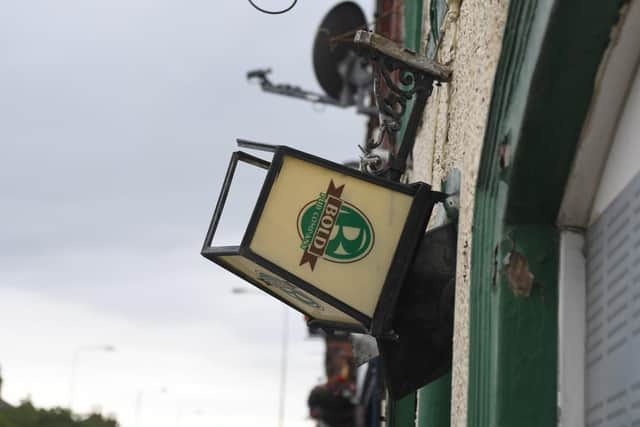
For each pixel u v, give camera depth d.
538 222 3.71
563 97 3.39
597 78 3.34
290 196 4.27
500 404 3.62
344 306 4.20
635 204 3.18
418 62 4.73
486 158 3.96
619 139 3.39
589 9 3.19
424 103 4.74
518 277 3.69
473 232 4.09
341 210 4.27
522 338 3.66
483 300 3.91
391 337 4.21
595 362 3.48
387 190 4.29
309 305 4.59
